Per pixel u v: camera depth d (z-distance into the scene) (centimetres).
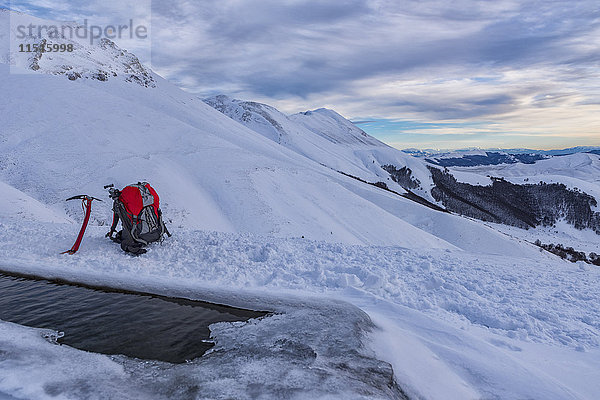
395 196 9094
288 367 286
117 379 265
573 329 384
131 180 4022
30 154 4078
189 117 9675
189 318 397
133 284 486
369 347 321
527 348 341
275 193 5156
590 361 318
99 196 3522
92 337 346
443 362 308
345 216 5375
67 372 268
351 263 627
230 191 4781
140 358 306
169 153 5472
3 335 321
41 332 348
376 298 446
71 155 4259
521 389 269
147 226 639
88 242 670
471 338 342
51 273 518
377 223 5475
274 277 536
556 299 478
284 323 374
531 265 685
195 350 324
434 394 265
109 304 433
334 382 261
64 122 5097
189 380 266
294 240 803
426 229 7856
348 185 8406
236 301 437
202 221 3822
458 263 664
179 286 474
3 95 5462
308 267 588
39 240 671
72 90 6378
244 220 4225
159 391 251
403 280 534
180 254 629
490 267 643
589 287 532
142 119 6334
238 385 258
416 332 361
